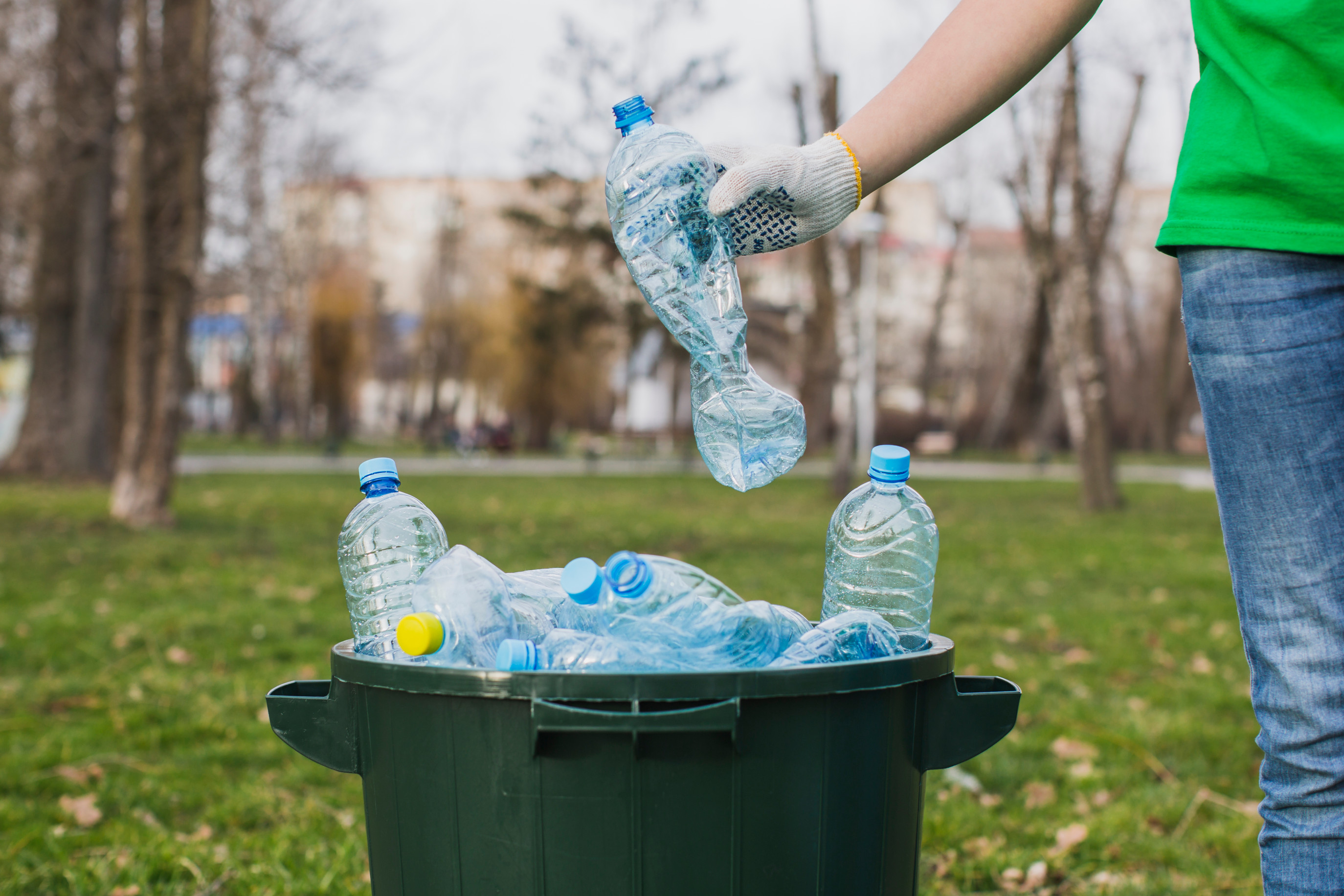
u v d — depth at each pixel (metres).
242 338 49.06
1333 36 1.39
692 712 1.29
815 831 1.37
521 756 1.34
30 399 19.25
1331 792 1.43
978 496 20.38
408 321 58.25
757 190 1.51
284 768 3.98
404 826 1.44
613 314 25.23
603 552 10.95
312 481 21.59
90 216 18.61
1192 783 3.80
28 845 3.20
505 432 37.62
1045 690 5.21
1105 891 2.89
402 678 1.39
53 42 13.53
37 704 4.80
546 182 23.45
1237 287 1.45
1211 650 6.18
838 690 1.35
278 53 11.66
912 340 55.97
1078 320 17.42
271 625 6.67
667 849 1.33
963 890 2.96
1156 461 37.88
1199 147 1.50
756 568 9.74
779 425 1.59
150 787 3.71
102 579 8.46
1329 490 1.44
